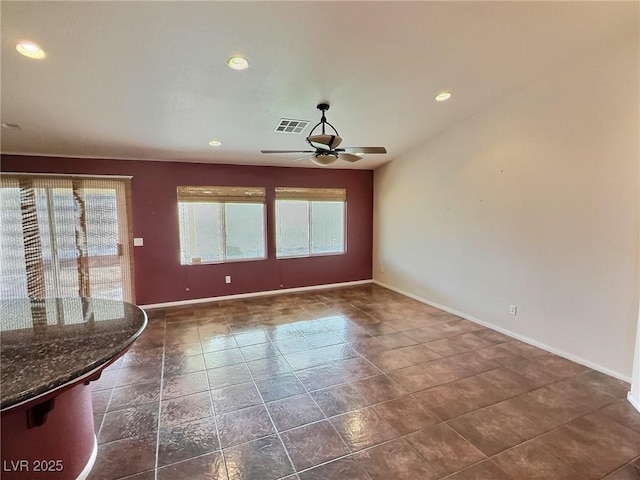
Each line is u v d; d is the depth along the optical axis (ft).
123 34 7.27
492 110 12.73
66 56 7.85
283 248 19.44
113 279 15.55
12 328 5.73
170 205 16.51
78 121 11.27
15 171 13.69
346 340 12.32
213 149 15.15
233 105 11.05
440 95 11.56
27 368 4.30
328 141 9.72
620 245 9.19
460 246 14.73
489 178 13.08
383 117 13.01
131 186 15.70
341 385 9.15
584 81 9.73
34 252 14.02
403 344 11.92
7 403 3.57
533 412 7.87
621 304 9.24
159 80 9.22
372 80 10.11
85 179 14.73
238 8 6.75
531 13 7.59
